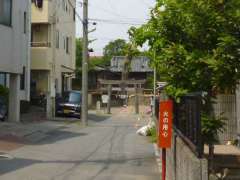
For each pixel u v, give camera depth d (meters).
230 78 9.38
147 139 23.66
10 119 29.61
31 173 13.52
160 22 10.18
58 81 46.53
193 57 9.52
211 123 9.76
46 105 37.69
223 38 9.10
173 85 10.09
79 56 78.00
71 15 52.09
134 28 11.45
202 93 9.92
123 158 17.02
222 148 14.34
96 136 25.12
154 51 10.45
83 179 12.89
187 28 9.83
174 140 10.80
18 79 29.61
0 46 26.16
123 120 39.94
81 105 37.53
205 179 7.69
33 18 42.53
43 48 42.81
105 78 71.12
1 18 26.41
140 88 65.62
